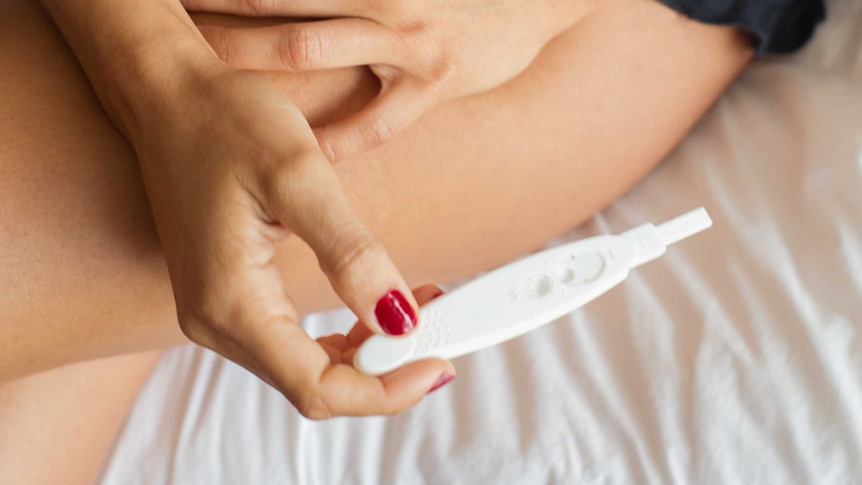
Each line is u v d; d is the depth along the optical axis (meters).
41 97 0.60
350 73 0.62
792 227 0.69
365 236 0.52
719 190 0.71
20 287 0.60
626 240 0.60
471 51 0.62
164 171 0.55
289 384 0.54
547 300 0.58
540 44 0.65
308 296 0.67
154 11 0.57
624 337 0.68
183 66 0.56
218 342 0.55
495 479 0.65
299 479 0.67
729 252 0.69
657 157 0.73
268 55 0.59
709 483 0.63
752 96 0.75
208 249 0.53
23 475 0.67
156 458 0.68
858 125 0.70
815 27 0.74
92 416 0.69
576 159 0.69
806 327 0.65
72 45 0.58
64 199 0.60
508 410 0.67
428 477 0.66
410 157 0.65
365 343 0.55
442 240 0.67
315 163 0.53
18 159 0.59
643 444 0.65
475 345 0.57
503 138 0.66
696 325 0.67
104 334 0.63
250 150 0.53
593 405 0.67
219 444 0.68
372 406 0.55
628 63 0.69
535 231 0.70
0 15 0.61
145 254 0.61
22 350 0.62
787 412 0.64
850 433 0.63
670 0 0.69
